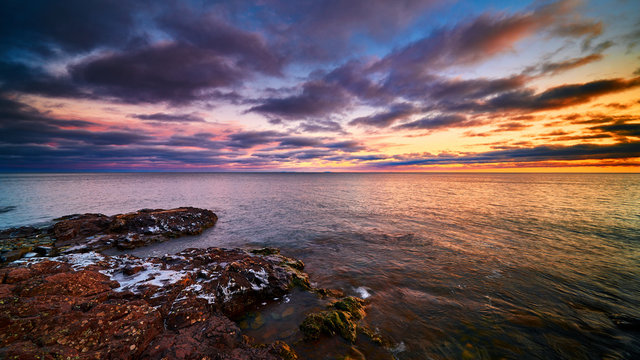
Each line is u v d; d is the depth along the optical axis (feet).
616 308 37.81
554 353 28.32
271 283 43.14
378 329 32.17
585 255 60.95
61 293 30.63
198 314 30.48
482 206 139.13
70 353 19.99
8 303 24.89
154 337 25.31
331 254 63.82
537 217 107.34
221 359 22.48
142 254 67.26
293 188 288.71
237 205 149.59
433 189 262.67
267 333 31.53
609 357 27.71
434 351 28.32
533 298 40.68
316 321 31.71
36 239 72.69
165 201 164.35
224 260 51.34
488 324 33.47
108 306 27.04
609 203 147.95
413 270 52.60
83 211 126.41
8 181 405.39
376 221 103.14
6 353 18.07
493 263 56.03
